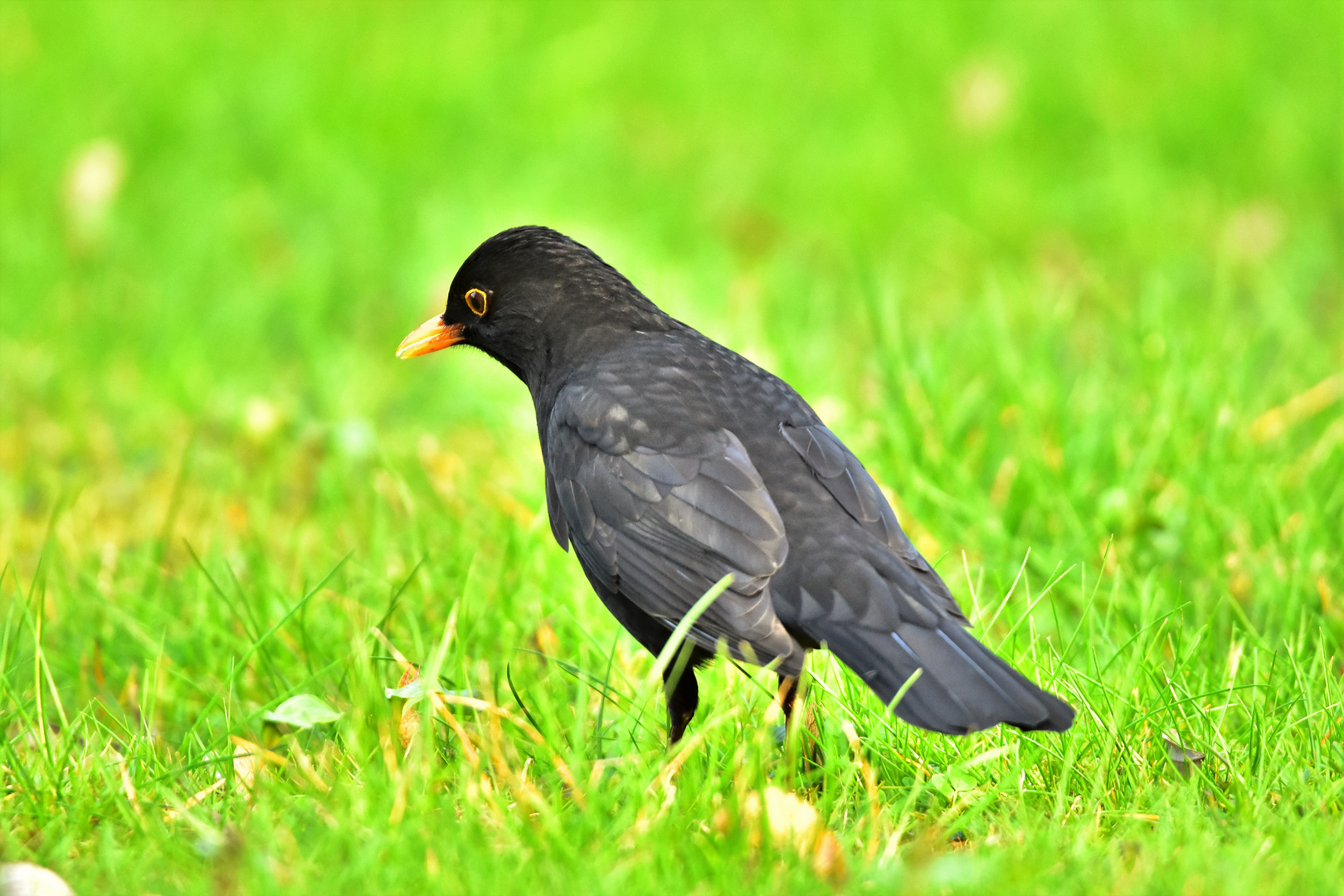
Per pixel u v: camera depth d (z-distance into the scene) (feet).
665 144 65.72
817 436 24.84
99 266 53.31
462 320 28.66
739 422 24.71
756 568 22.91
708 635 22.95
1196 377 36.01
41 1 71.56
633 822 20.79
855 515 23.68
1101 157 62.23
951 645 21.76
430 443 39.34
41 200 57.16
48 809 22.35
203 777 24.00
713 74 70.49
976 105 63.62
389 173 59.36
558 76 68.23
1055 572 26.17
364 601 30.86
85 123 61.67
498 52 69.92
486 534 32.81
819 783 23.89
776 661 22.04
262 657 27.91
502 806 21.50
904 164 62.08
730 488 23.68
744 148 64.69
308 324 49.98
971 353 42.14
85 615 31.30
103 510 39.50
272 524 37.88
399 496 37.37
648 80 70.49
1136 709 23.71
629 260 52.29
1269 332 44.47
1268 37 68.44
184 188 57.72
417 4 75.82
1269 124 62.49
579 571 30.68
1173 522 31.01
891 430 34.04
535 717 25.29
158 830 21.07
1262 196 59.26
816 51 72.43
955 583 29.76
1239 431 34.14
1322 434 36.14
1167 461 33.30
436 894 19.11
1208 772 23.00
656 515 23.93
